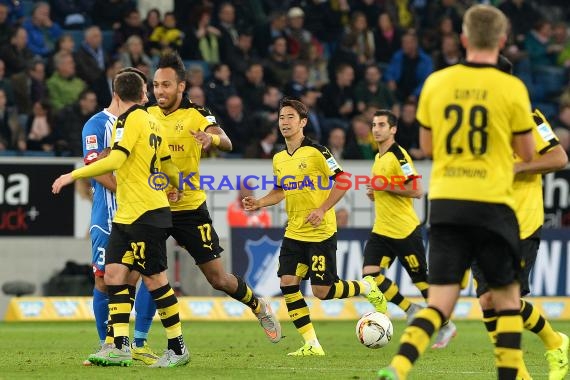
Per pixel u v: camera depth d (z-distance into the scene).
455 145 15.10
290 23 53.28
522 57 56.38
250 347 28.58
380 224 31.19
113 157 20.31
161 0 53.16
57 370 20.84
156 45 50.25
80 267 40.34
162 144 21.52
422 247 31.22
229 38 51.50
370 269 31.16
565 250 41.81
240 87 50.12
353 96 50.59
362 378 19.81
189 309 40.62
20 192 39.75
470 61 15.33
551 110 56.38
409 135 48.84
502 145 15.10
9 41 47.62
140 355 22.55
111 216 23.14
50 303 39.88
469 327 38.16
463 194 15.00
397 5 56.88
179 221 23.67
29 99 46.72
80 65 47.34
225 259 40.78
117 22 52.25
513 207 15.27
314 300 41.69
